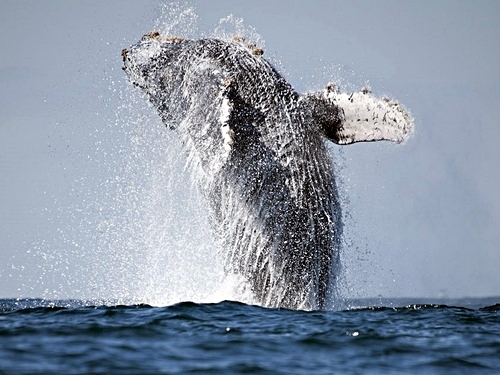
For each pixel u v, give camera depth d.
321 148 66.25
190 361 41.34
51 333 47.75
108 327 49.41
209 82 64.75
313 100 66.69
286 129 65.06
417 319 57.09
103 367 39.44
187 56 67.31
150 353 42.84
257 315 56.38
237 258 68.38
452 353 45.50
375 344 46.84
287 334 48.69
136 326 49.88
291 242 65.69
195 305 60.22
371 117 66.38
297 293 66.31
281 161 64.81
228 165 65.38
